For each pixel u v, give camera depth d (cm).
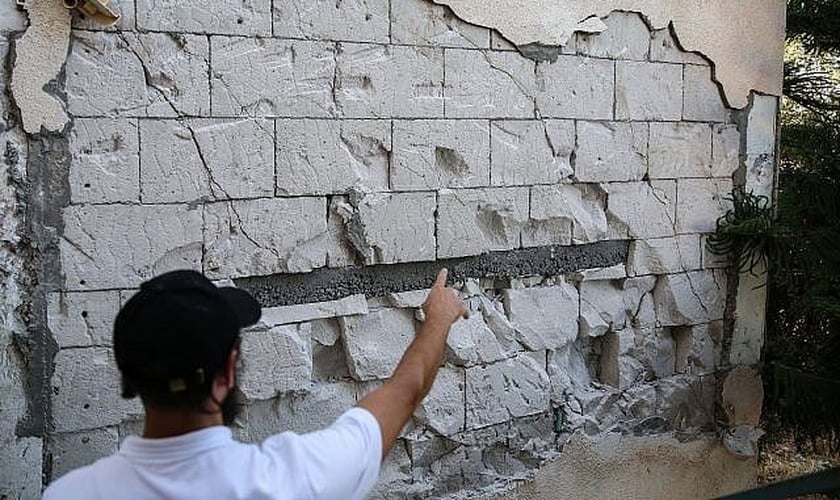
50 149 400
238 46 439
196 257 438
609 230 585
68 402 413
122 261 420
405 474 515
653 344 616
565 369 585
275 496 195
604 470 592
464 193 518
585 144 565
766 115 654
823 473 282
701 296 631
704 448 643
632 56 582
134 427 432
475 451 539
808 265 641
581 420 579
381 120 485
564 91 552
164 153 425
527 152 541
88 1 391
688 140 615
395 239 494
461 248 520
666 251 610
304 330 474
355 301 488
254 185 449
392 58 486
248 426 464
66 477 203
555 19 541
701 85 618
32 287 402
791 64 764
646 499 616
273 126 452
